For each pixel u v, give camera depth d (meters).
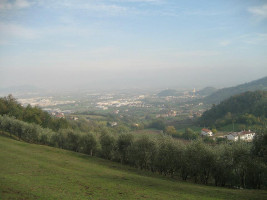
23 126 70.75
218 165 34.78
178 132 104.44
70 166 37.72
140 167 46.25
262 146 27.78
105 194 21.89
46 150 53.16
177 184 31.58
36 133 69.50
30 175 26.36
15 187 20.16
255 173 32.47
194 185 32.69
